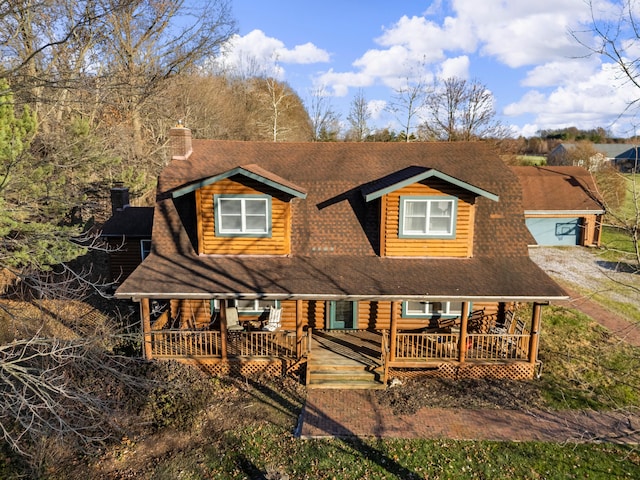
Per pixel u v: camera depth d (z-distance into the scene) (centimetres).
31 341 1009
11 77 1386
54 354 1038
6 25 1490
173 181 1612
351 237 1536
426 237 1479
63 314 1797
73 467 1057
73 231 1290
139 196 2947
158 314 1783
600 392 1331
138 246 1980
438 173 1371
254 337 1529
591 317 1891
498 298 1287
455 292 1296
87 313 1827
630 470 1020
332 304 1578
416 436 1132
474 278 1378
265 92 5606
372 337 1542
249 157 1780
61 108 2183
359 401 1284
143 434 1152
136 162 3011
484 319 1589
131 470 1040
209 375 1398
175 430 1161
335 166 1738
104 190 2533
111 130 2564
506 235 1538
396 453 1072
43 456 1070
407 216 1474
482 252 1509
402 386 1359
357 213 1580
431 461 1045
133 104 2959
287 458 1059
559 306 1992
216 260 1467
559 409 1252
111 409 1117
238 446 1104
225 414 1227
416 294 1284
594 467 1030
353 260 1478
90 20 1303
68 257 1435
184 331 1340
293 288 1309
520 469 1023
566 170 3422
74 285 2091
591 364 1487
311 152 1833
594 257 2819
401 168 1719
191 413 1184
